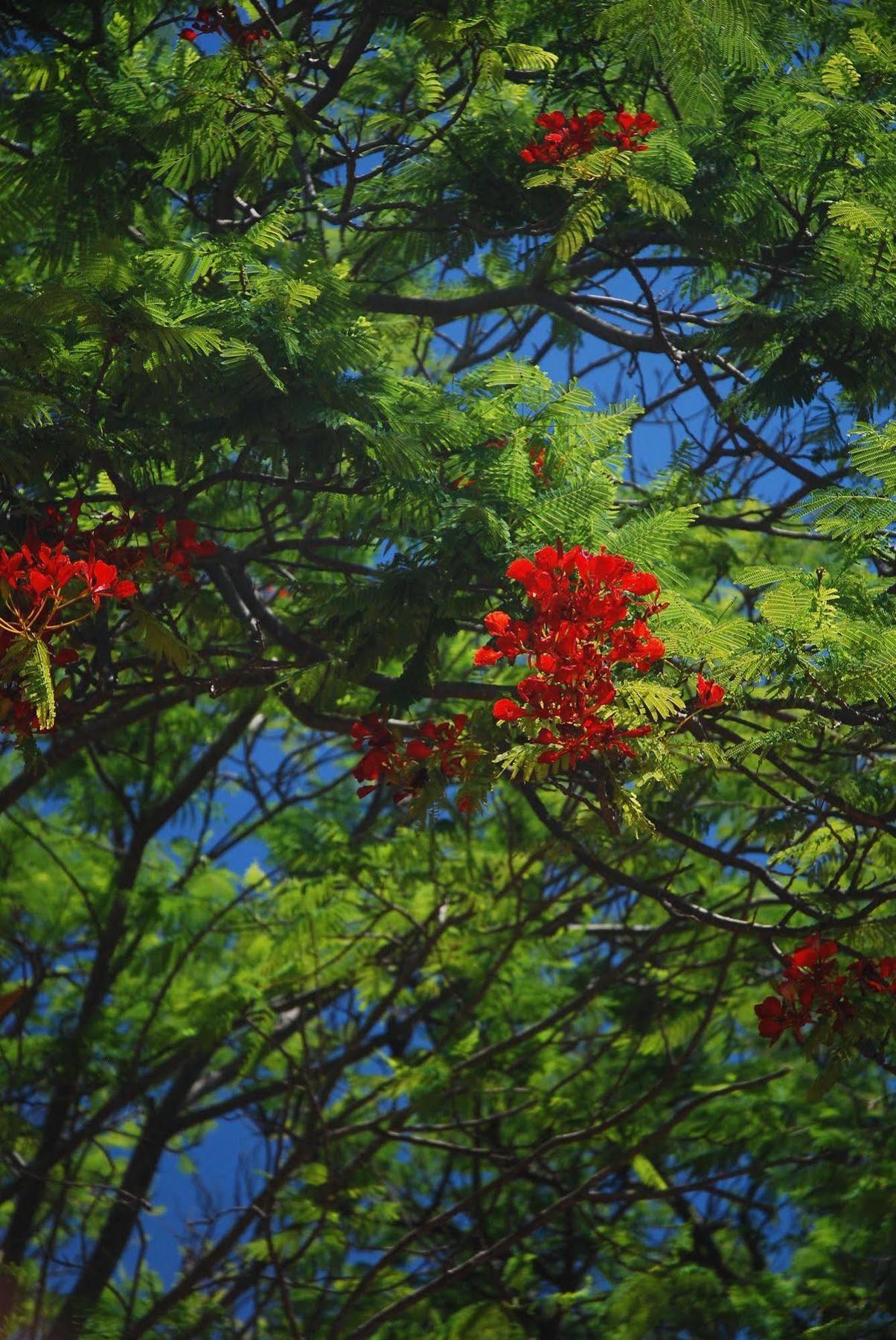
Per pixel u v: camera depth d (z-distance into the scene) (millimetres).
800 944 10102
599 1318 11812
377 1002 12469
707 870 11539
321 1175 10414
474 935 10969
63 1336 10117
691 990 11094
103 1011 11883
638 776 6023
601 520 6535
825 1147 11578
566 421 7074
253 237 6867
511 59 7770
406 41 9766
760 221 8742
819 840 7395
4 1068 11656
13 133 8297
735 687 6195
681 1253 12875
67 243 8242
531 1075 11938
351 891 10453
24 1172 10586
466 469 7012
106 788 13523
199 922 11969
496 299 9727
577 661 5465
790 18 8781
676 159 7617
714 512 11070
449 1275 9375
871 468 6344
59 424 6410
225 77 7578
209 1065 14281
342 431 6809
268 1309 12047
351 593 6559
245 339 6566
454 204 9445
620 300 9742
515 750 5605
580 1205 12594
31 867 13500
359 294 8578
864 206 7574
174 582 8039
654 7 7461
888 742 6805
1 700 5789
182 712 13258
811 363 8062
